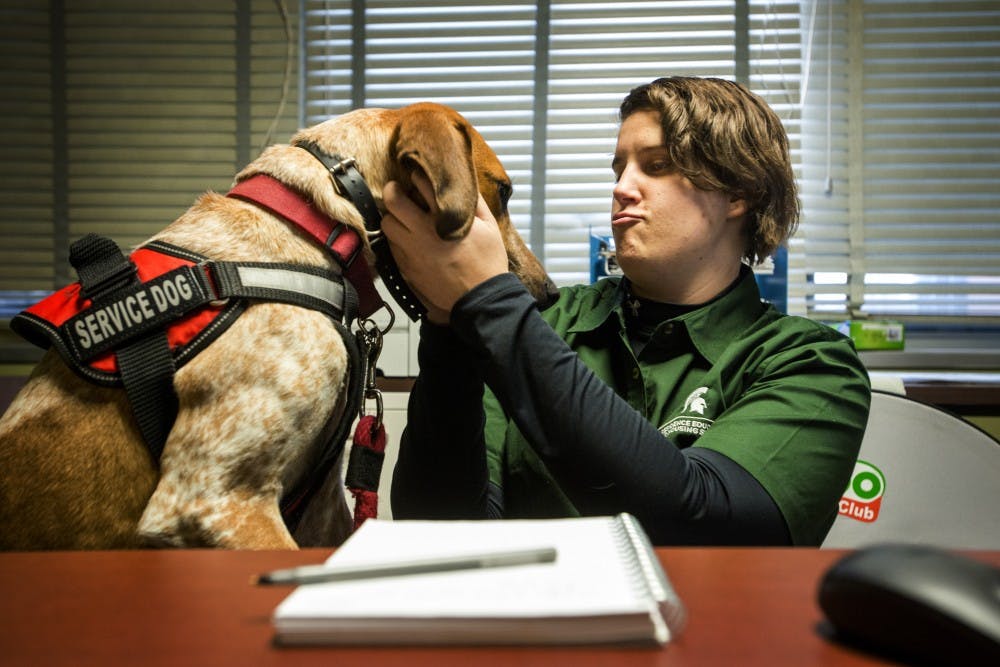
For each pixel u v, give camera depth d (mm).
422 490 1160
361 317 1186
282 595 493
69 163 2832
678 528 893
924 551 434
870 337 2525
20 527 994
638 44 2805
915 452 1312
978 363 2592
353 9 2865
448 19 2854
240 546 961
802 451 1024
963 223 2701
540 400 877
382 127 1171
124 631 433
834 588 429
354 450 1100
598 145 2811
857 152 2723
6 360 2760
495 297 908
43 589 506
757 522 947
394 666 386
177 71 2836
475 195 968
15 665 387
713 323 1239
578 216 2816
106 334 979
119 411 1003
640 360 1261
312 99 2881
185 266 1005
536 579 467
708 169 1194
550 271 2809
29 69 2834
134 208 2830
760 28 2783
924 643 394
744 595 496
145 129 2832
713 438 1039
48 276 2820
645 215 1213
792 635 433
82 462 1000
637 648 410
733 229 1276
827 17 2732
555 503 1215
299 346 1024
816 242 2719
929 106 2715
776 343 1193
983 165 2699
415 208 979
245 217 1089
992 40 2699
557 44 2828
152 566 561
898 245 2713
